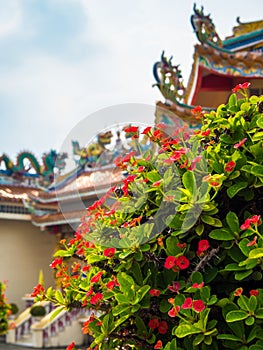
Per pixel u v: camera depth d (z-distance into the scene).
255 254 2.20
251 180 2.48
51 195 21.98
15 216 24.12
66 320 18.44
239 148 2.60
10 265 25.78
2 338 19.77
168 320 2.48
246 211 2.48
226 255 2.43
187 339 2.33
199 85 13.65
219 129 2.73
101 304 2.66
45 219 22.05
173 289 2.36
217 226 2.38
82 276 2.99
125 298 2.37
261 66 13.53
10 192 24.42
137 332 2.49
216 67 13.53
